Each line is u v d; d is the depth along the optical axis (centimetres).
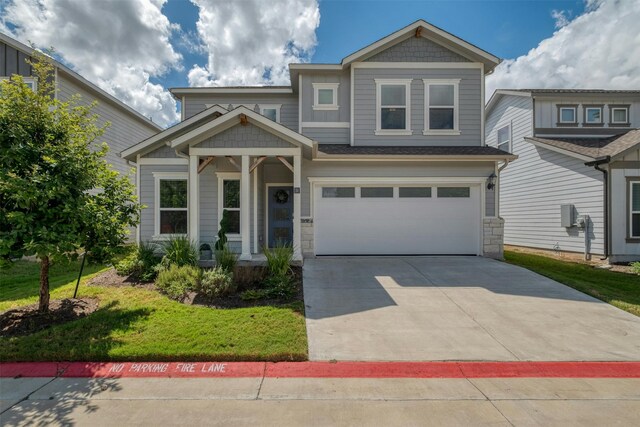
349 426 274
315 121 1104
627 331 467
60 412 293
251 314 509
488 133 1669
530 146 1348
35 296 605
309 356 395
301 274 751
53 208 480
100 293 616
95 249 535
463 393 325
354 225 1001
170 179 959
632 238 998
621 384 343
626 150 978
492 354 401
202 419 283
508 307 559
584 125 1334
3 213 458
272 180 1034
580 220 1088
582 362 385
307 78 1108
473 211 1010
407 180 994
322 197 1001
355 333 458
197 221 788
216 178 941
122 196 580
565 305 568
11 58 1111
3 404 304
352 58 1060
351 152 980
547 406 304
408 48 1084
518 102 1424
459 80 1080
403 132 1080
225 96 1235
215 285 601
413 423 278
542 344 427
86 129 564
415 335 453
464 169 1002
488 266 851
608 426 275
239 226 940
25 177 475
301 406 303
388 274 765
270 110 1238
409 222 1005
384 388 333
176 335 433
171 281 643
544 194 1272
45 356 387
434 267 838
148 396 318
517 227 1432
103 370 366
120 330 447
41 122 516
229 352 392
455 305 568
